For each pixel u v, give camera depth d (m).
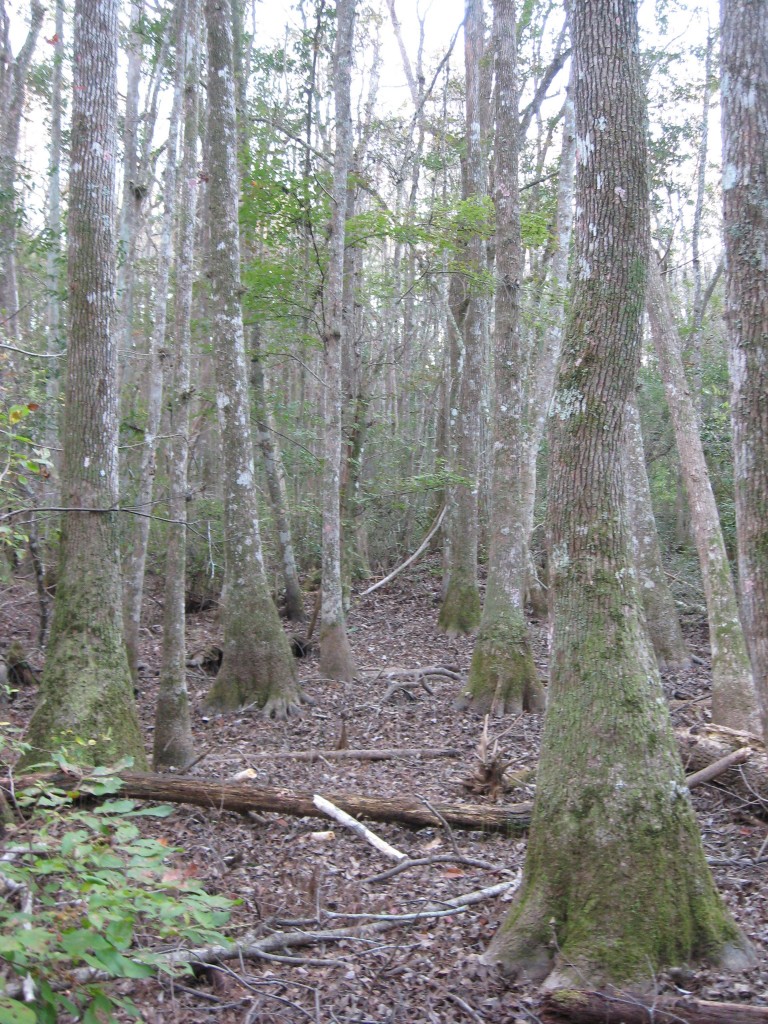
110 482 7.84
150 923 4.37
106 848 3.42
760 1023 3.89
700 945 4.47
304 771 8.84
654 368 23.44
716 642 10.03
